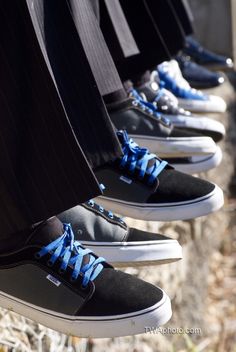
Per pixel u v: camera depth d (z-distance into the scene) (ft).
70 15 5.12
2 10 4.78
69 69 5.16
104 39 6.01
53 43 5.09
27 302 5.25
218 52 14.35
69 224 5.35
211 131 7.47
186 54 11.79
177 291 10.82
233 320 12.87
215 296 13.66
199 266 12.67
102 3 6.17
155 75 8.23
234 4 15.43
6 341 6.38
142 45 6.98
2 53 4.80
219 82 10.19
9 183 4.88
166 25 8.05
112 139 5.31
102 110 5.25
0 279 5.29
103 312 5.11
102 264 5.39
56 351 7.01
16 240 5.21
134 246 5.60
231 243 16.03
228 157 16.37
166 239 5.71
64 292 5.16
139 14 6.96
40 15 5.01
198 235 12.35
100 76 5.59
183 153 6.84
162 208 5.99
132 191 6.03
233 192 17.61
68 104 5.16
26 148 4.87
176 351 10.47
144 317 5.08
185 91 8.46
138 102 6.86
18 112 4.83
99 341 8.12
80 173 4.86
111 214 5.74
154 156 6.17
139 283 5.26
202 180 6.15
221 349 11.83
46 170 4.88
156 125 6.80
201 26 14.30
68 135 4.81
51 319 5.21
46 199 4.91
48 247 5.19
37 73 4.77
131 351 8.84
